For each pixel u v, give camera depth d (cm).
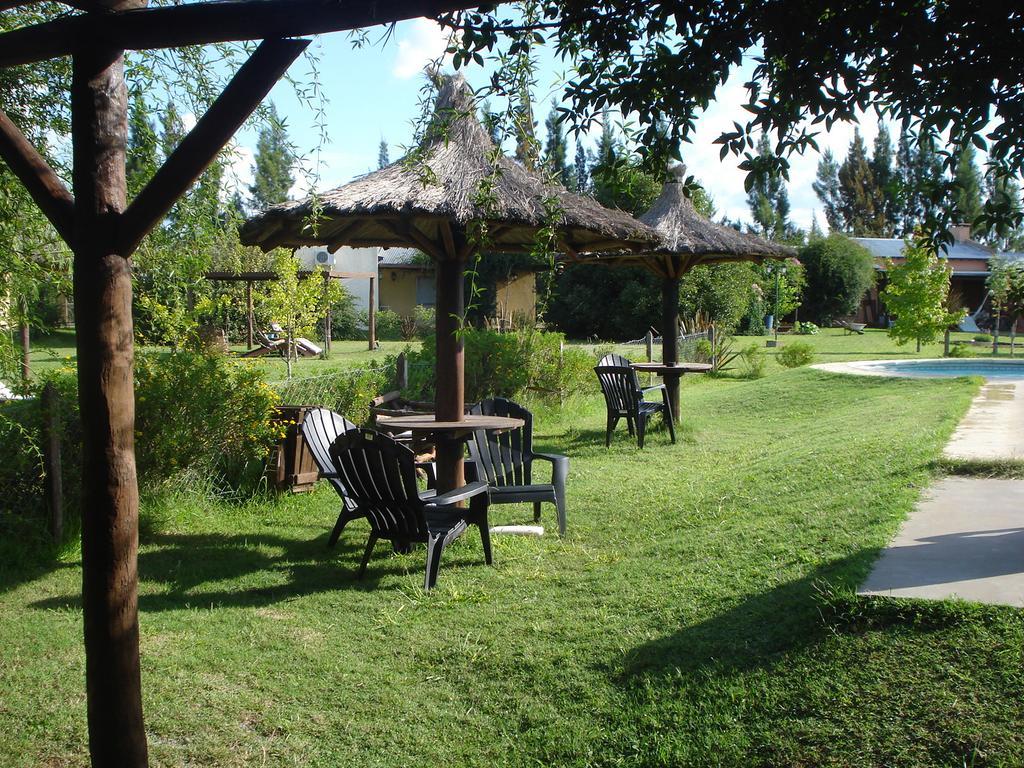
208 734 358
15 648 438
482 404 705
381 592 529
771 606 411
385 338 3472
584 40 310
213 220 539
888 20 254
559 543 627
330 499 784
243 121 268
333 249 662
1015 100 256
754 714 329
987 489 601
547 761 334
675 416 1181
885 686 320
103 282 270
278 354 2516
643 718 346
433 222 597
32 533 588
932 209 292
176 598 520
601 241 689
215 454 746
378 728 363
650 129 320
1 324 530
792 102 284
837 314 4178
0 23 466
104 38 271
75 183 271
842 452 787
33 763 337
